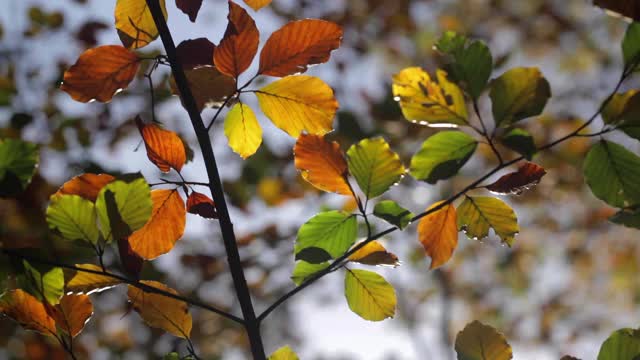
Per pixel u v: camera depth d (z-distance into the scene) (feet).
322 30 4.39
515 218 4.34
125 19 4.47
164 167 4.38
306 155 4.34
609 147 4.16
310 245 4.41
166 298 4.46
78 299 4.37
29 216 7.40
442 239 4.36
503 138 4.17
